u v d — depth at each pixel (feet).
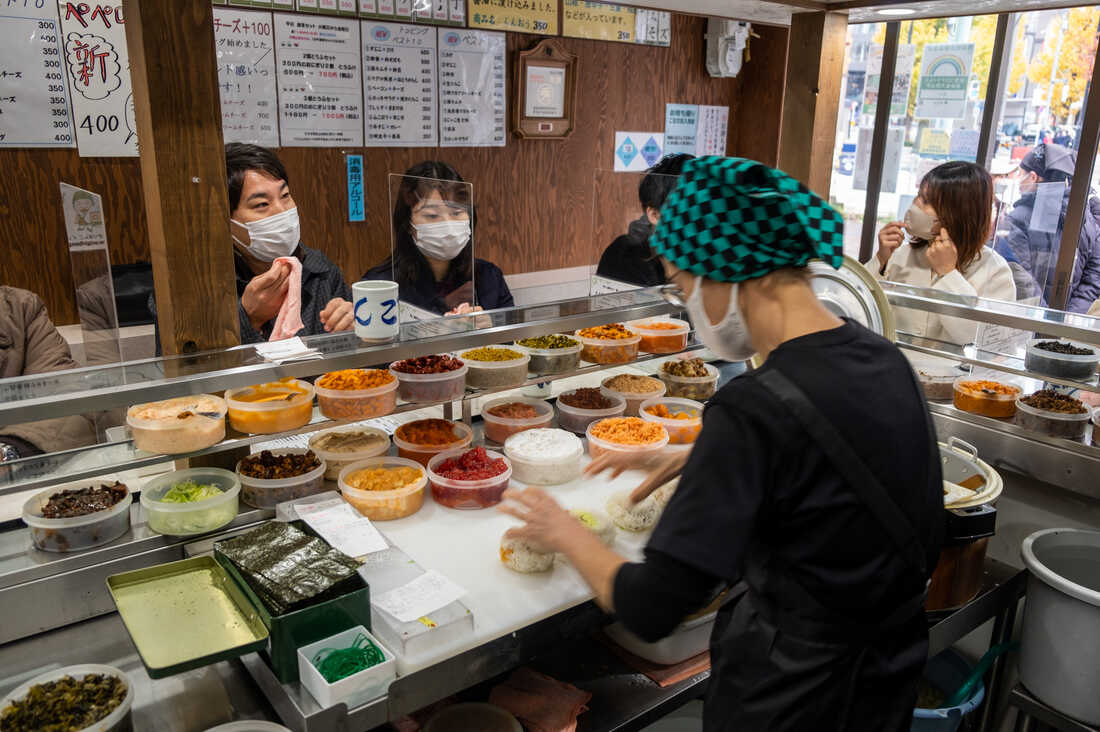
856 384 3.22
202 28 4.47
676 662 5.61
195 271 4.89
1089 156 11.89
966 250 9.39
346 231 10.87
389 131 10.80
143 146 4.70
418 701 4.14
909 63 14.34
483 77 11.46
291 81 9.77
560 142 12.69
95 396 4.26
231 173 9.02
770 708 3.67
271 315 8.87
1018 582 6.72
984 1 6.62
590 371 7.09
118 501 4.93
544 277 13.17
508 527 5.56
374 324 5.32
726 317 3.56
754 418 3.17
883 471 3.20
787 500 3.22
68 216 5.67
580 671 5.60
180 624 4.13
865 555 3.28
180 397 4.66
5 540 4.82
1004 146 13.73
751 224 3.22
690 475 3.20
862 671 3.54
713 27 13.69
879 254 10.40
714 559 3.01
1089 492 6.43
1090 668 5.80
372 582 4.63
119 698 3.84
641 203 7.65
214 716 4.19
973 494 6.19
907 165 14.90
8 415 4.03
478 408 8.04
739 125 15.21
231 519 5.10
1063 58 12.71
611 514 5.65
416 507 5.71
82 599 4.69
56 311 9.10
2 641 4.47
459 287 7.39
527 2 11.52
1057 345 6.92
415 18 10.53
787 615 3.58
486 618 4.55
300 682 4.05
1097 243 12.64
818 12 7.19
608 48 12.73
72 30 8.41
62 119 8.59
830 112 7.61
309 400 5.38
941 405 7.51
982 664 6.66
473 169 11.82
